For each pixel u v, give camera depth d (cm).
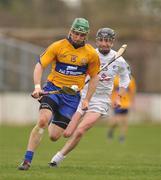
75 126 2694
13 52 8306
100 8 10594
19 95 7869
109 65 2842
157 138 5878
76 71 2575
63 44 2550
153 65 9219
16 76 8275
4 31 9462
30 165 2738
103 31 2816
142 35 9250
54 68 2583
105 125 7931
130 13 10206
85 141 5378
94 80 2616
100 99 2809
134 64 9225
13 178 2311
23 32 9481
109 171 2659
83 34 2516
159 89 9181
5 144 4791
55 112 2614
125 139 5722
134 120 8162
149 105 8219
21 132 6328
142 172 2652
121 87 2914
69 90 2533
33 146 2519
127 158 3650
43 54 2530
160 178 2434
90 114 2767
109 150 4400
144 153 4147
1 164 2908
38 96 2455
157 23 9969
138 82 9194
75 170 2653
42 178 2312
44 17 10688
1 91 8156
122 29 9412
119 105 2930
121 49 2834
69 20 10512
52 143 4956
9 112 7825
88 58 2572
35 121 7900
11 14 10781
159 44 9231
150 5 10262
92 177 2388
